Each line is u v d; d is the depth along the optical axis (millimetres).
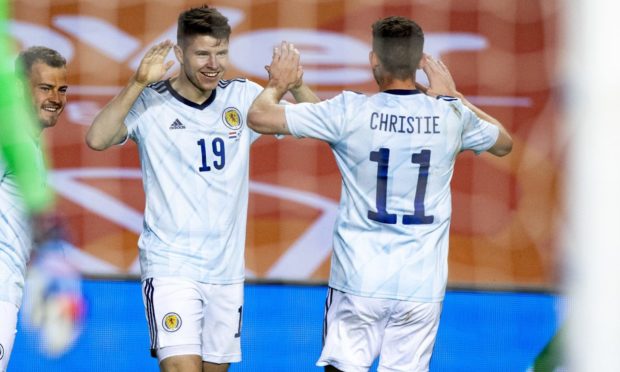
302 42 26047
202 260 14391
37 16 25672
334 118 13008
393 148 12992
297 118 13117
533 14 26047
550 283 23188
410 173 13078
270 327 20734
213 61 13992
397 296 13172
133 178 24906
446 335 20141
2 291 13891
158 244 14383
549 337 20047
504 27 26047
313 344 20031
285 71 13367
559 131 25109
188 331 14055
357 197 13297
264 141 25266
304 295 22516
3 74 14406
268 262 24203
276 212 25000
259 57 25984
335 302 13602
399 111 13062
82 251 23891
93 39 25891
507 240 24625
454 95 14156
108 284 22453
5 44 24859
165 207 14375
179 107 14414
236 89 14828
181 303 14086
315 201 25125
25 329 19906
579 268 6355
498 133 13789
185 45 14078
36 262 19812
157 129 14352
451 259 24375
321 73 26016
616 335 6258
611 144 6117
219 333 14844
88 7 25891
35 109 14469
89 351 19484
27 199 14289
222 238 14547
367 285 13180
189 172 14383
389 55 13148
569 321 7039
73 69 25781
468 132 13594
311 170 25281
